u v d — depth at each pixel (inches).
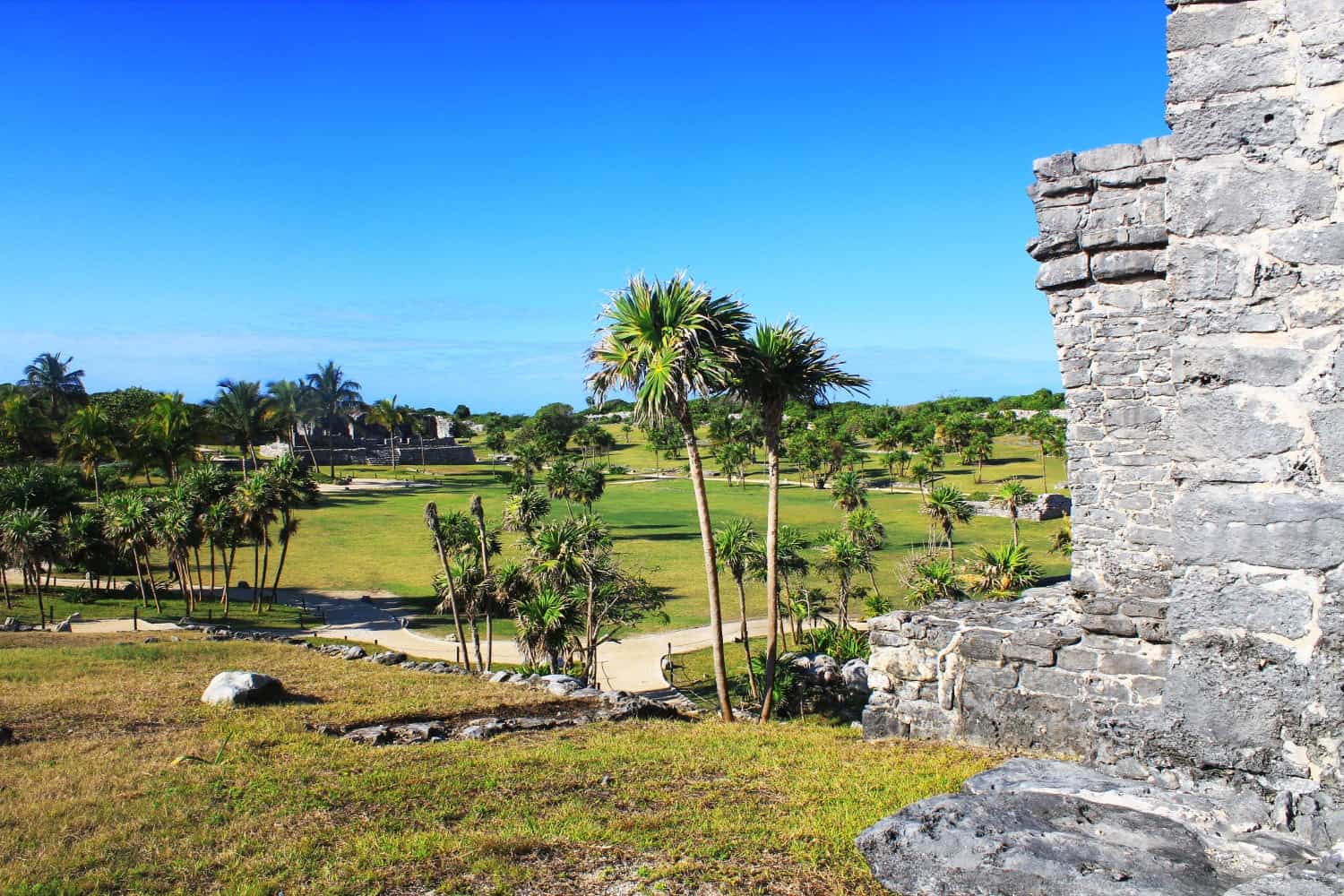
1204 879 189.8
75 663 843.4
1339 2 200.4
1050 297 430.9
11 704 623.2
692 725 603.5
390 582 2454.5
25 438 3932.1
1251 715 209.9
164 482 4101.9
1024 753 429.4
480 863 294.8
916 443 5310.0
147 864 311.7
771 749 471.5
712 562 861.8
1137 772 240.2
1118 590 415.8
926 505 2422.5
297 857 311.6
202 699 636.7
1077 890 192.1
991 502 3425.2
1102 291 419.2
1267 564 207.9
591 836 319.0
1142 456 411.5
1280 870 185.6
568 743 510.0
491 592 1486.2
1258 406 208.5
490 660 1507.1
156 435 3496.6
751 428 5251.0
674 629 1902.1
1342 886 172.6
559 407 6692.9
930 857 214.5
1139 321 411.8
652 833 319.0
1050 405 6397.6
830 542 1904.5
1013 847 207.5
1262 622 208.7
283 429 4916.3
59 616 1907.0
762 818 334.3
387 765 442.6
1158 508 407.5
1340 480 200.5
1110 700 416.5
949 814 226.7
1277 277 206.2
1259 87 208.1
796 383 864.3
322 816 358.0
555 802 369.7
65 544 2092.8
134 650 946.7
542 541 1456.7
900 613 490.6
